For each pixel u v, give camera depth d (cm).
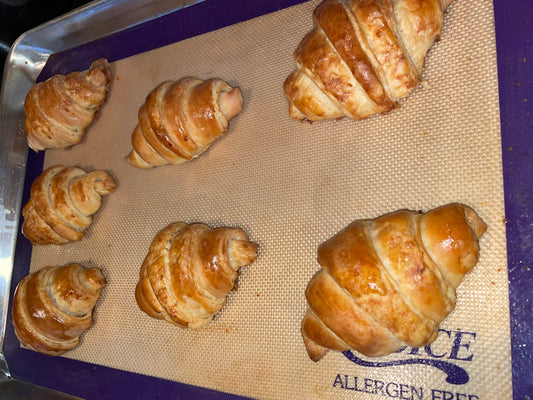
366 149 25
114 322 30
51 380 32
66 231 31
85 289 30
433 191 23
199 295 25
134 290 30
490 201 22
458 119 23
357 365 23
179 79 30
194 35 32
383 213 24
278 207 27
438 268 20
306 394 24
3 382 33
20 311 30
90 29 36
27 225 32
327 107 24
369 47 21
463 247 19
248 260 26
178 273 25
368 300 19
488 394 21
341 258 20
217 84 28
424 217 21
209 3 32
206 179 29
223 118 28
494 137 22
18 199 36
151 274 26
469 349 21
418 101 24
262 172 28
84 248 32
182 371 27
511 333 21
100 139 34
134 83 33
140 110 29
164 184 31
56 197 31
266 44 29
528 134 22
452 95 23
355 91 22
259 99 29
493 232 22
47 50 38
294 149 27
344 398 23
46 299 29
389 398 22
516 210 21
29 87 38
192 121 27
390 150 24
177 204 30
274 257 26
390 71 22
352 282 19
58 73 37
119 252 31
